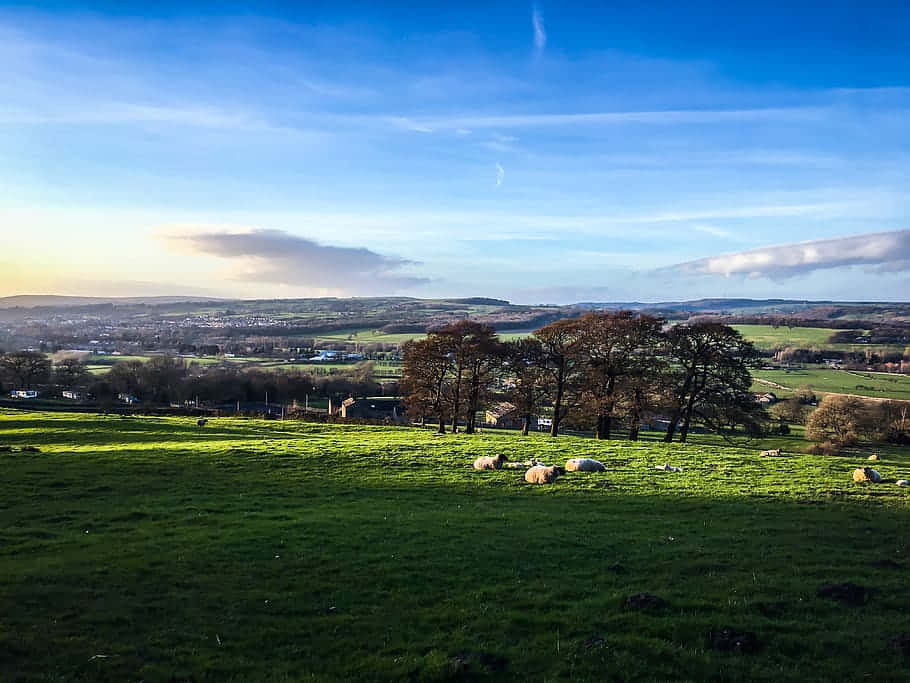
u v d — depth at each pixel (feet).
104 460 113.80
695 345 174.91
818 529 72.64
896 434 232.53
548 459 121.19
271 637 44.60
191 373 438.40
